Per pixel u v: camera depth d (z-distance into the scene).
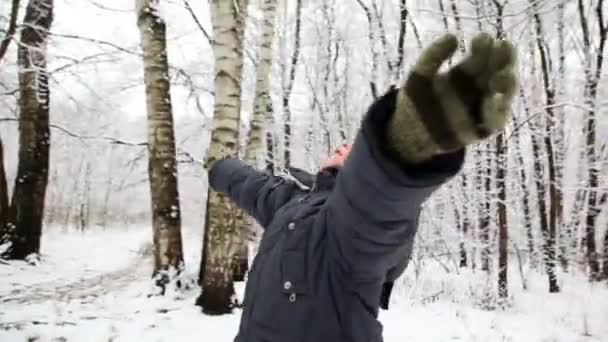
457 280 17.23
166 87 10.94
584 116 19.75
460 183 17.84
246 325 1.79
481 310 12.30
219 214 8.95
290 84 21.48
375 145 1.16
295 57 21.45
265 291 1.73
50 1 15.27
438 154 1.11
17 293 11.59
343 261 1.54
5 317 8.32
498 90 0.96
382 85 20.02
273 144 19.27
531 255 20.12
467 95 1.00
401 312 10.62
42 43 14.87
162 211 10.60
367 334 1.61
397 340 8.28
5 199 18.02
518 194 21.64
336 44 23.30
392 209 1.28
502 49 0.96
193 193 25.66
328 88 23.92
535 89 20.95
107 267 17.34
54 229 39.31
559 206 23.08
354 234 1.42
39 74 16.00
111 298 10.11
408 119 1.08
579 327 11.20
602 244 22.83
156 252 10.56
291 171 2.11
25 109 16.39
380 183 1.21
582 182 20.12
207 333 7.64
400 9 18.39
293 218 1.76
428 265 21.92
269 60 12.20
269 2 12.06
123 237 36.41
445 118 1.02
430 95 1.03
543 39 18.52
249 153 12.00
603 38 18.08
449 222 18.86
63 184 47.31
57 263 16.94
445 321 9.99
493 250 17.69
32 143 16.45
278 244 1.75
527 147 23.72
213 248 8.93
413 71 1.05
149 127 10.86
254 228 18.05
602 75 19.16
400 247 1.42
